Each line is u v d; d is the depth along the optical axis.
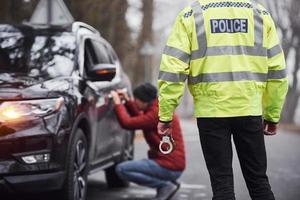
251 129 9.14
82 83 13.34
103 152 14.70
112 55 17.34
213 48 9.07
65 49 14.10
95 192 16.17
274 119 9.55
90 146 13.32
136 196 15.64
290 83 79.06
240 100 9.05
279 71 9.31
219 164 9.12
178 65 8.98
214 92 9.05
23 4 26.59
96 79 13.72
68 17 21.45
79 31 14.99
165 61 9.03
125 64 38.97
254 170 9.25
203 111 9.13
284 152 27.92
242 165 9.38
